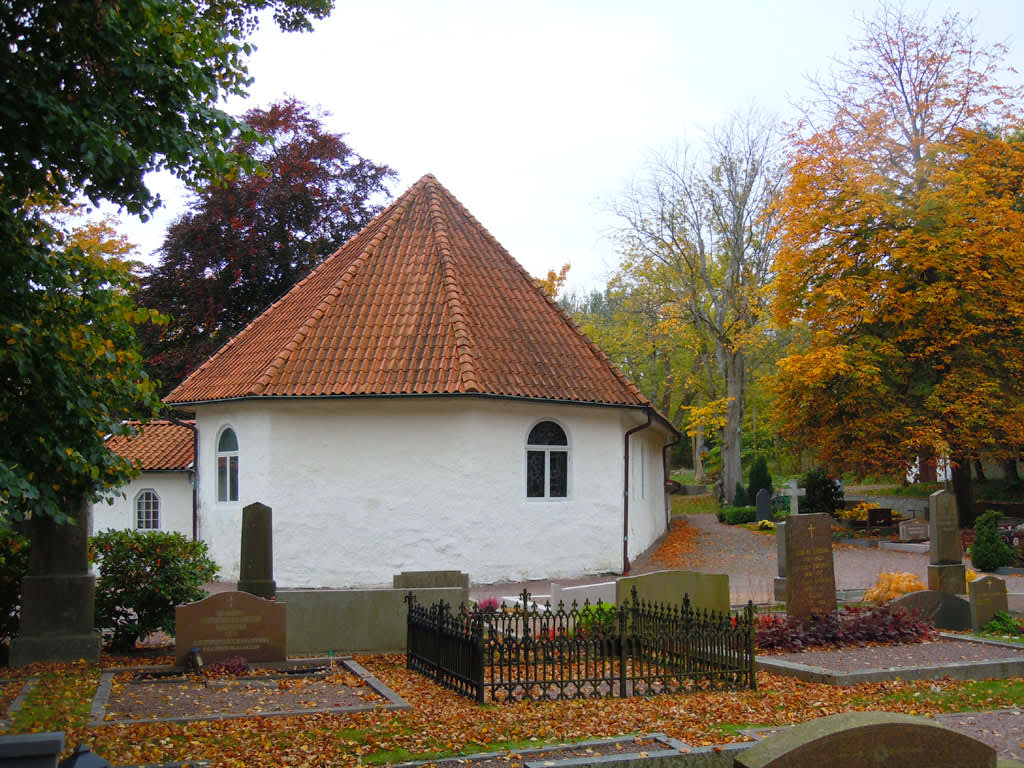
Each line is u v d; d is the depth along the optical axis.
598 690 10.45
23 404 8.95
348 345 20.72
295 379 19.97
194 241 31.59
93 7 7.72
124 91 8.50
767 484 38.53
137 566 12.91
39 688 10.14
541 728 8.48
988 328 29.05
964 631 14.86
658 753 7.39
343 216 33.38
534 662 10.17
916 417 29.20
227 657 11.55
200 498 22.44
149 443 25.97
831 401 30.84
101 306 9.74
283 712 9.07
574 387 21.52
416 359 20.34
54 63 8.09
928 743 5.49
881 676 10.91
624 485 23.30
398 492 20.14
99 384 9.64
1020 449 31.66
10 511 8.48
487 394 19.69
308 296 23.52
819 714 9.17
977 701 9.85
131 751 7.59
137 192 8.96
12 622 12.43
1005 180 30.80
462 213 25.39
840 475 32.56
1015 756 7.70
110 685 10.30
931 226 29.56
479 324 21.56
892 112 31.66
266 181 31.80
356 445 20.22
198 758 7.45
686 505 44.97
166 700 9.70
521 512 20.83
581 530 21.77
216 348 31.84
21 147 8.13
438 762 7.25
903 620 13.58
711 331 40.50
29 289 9.01
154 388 10.81
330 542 19.98
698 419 39.16
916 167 30.89
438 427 20.25
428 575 14.87
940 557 16.73
